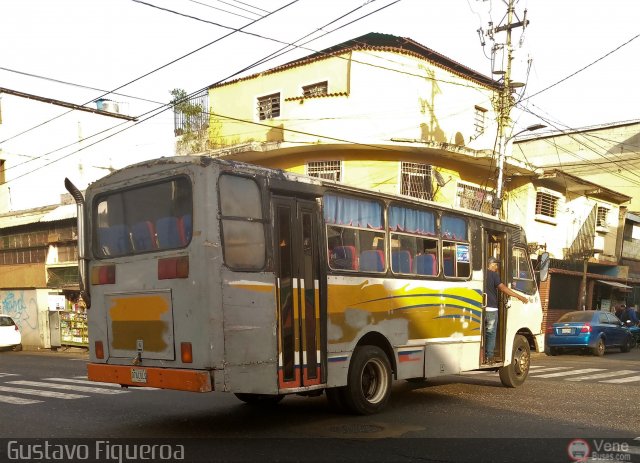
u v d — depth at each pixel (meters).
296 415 7.72
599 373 13.27
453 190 21.05
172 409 8.26
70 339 22.02
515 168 22.30
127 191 7.00
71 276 24.72
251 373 6.27
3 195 28.33
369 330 7.73
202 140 22.66
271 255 6.61
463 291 9.45
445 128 21.06
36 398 9.32
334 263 7.39
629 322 24.38
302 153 20.14
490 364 9.91
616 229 29.25
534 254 22.73
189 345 6.14
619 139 32.81
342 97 19.61
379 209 8.16
